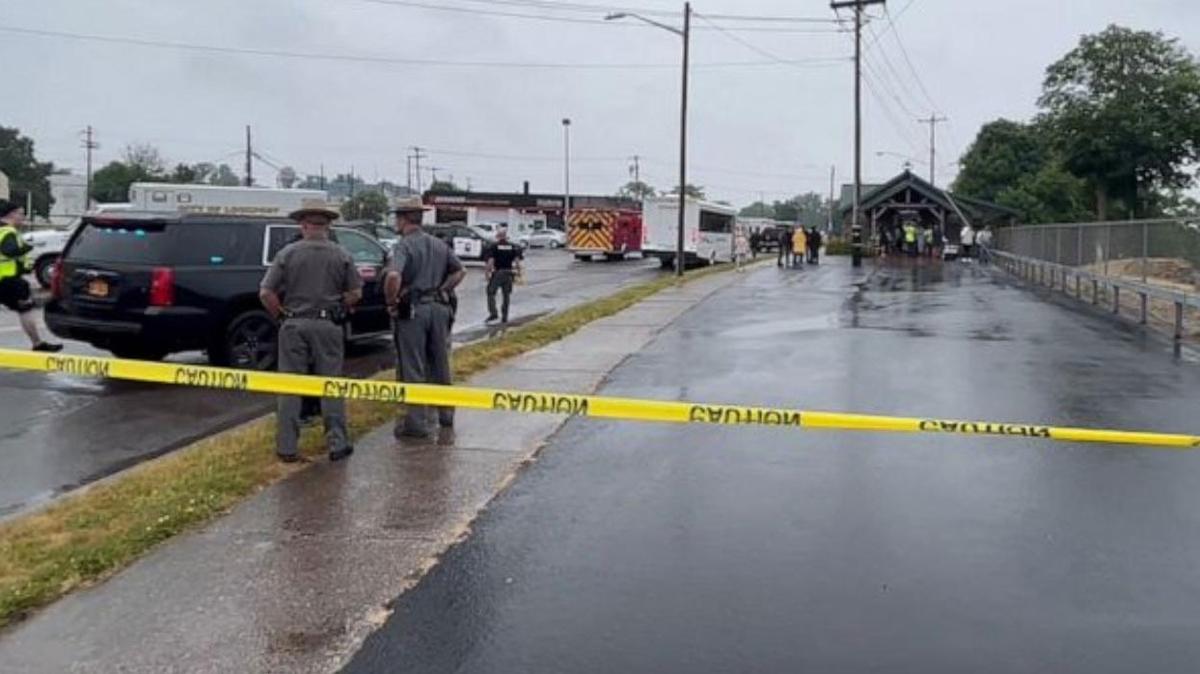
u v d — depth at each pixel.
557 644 4.38
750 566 5.31
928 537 5.79
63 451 8.36
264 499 6.42
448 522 6.01
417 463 7.33
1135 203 69.75
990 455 7.68
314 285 7.30
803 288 27.58
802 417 6.67
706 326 17.25
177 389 11.09
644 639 4.43
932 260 50.03
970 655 4.30
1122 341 15.55
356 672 4.13
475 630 4.51
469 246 44.09
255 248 11.78
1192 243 16.92
